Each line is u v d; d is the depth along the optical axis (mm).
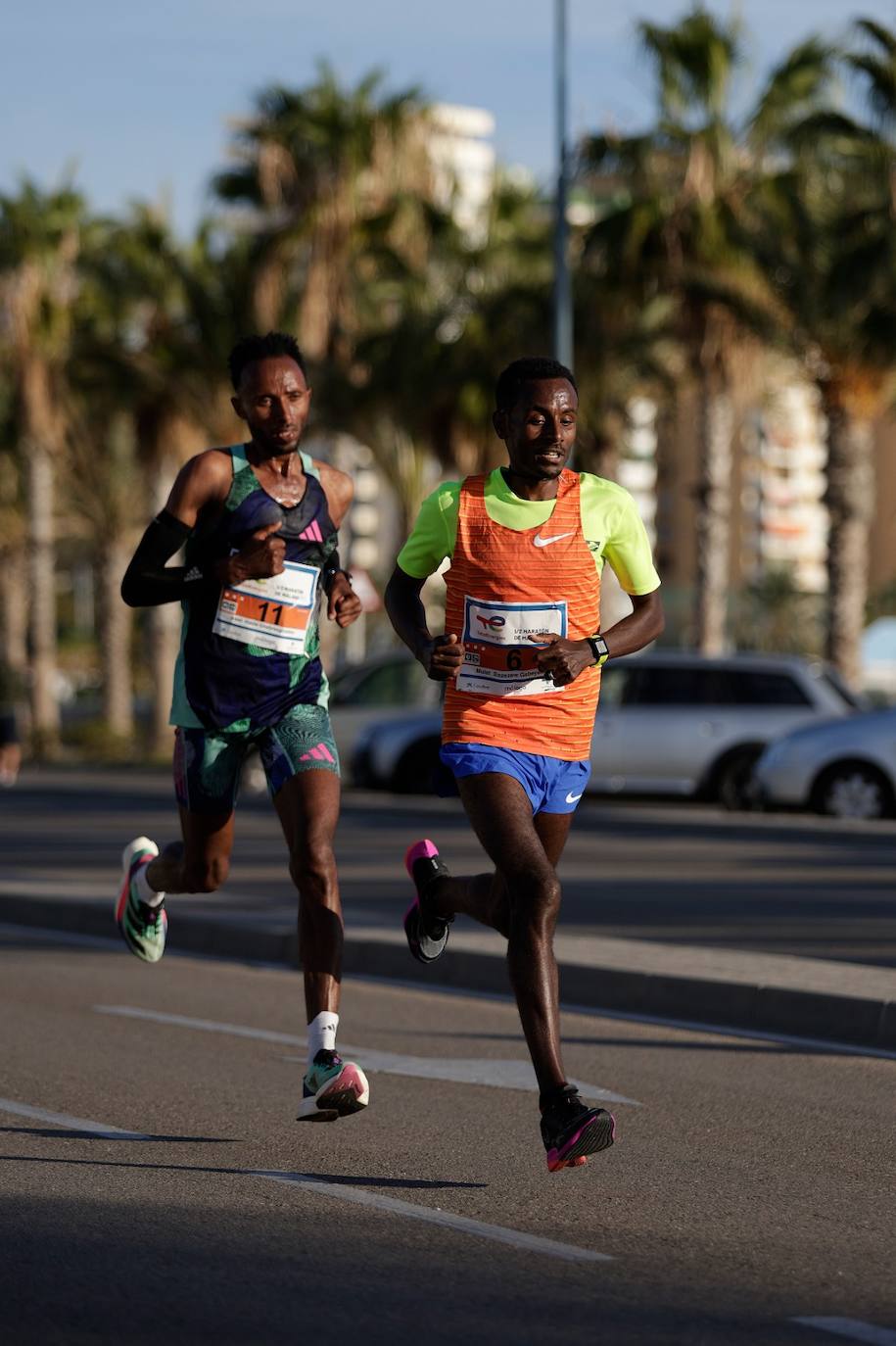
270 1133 22859
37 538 164750
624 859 62125
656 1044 29516
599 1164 21531
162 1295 16375
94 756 155000
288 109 130375
